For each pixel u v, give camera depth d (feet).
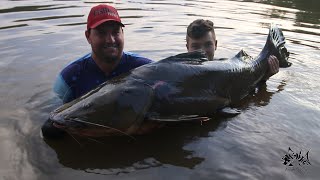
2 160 4.23
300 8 15.07
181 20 11.60
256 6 14.99
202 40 6.77
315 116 5.55
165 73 5.10
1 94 6.03
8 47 8.41
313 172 4.14
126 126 4.66
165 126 5.19
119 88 4.70
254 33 10.61
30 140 4.68
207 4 14.70
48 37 9.27
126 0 14.47
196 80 5.37
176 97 5.04
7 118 5.23
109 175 4.03
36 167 4.13
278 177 4.02
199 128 5.15
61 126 4.44
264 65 6.99
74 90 5.64
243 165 4.23
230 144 4.70
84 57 5.80
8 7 12.28
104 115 4.53
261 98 6.31
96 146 4.62
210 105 5.48
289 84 6.99
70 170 4.10
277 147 4.65
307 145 4.73
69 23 10.58
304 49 9.41
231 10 13.82
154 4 13.98
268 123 5.32
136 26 10.64
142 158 4.38
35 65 7.45
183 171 4.12
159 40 9.44
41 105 5.67
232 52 8.86
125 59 5.80
